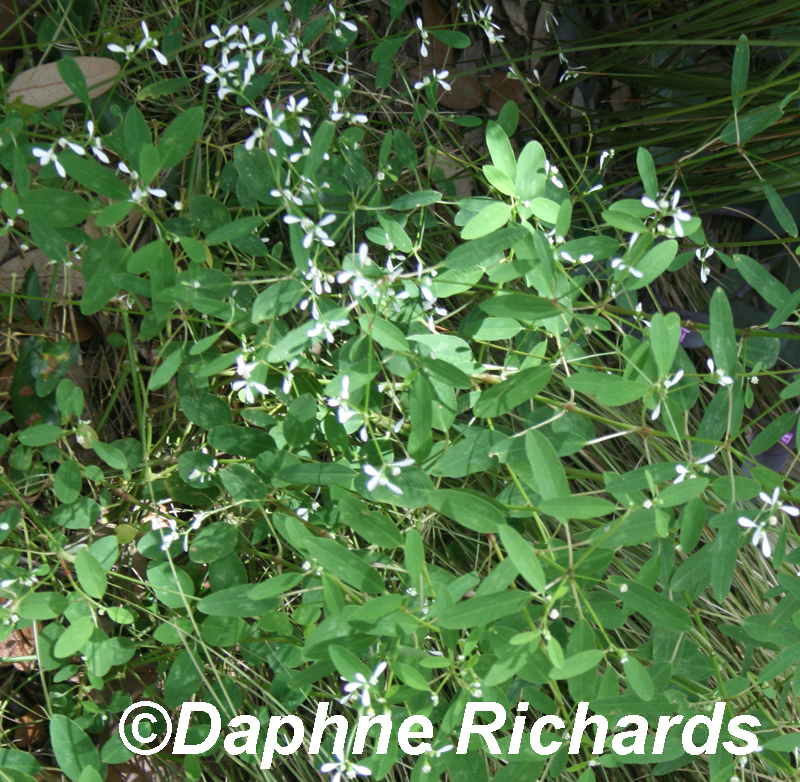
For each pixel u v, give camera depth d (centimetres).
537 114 68
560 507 32
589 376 36
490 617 33
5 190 37
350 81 52
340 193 43
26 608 39
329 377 46
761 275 41
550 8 68
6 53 56
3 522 41
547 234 42
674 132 58
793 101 58
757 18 59
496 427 44
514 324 41
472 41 67
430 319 42
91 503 43
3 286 52
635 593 36
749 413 65
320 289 38
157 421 54
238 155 40
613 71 66
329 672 38
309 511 43
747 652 43
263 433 41
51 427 42
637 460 60
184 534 42
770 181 58
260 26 48
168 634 41
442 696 45
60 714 43
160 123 56
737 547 37
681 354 42
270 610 39
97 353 56
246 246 42
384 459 39
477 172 56
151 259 38
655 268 38
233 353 39
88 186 37
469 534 55
